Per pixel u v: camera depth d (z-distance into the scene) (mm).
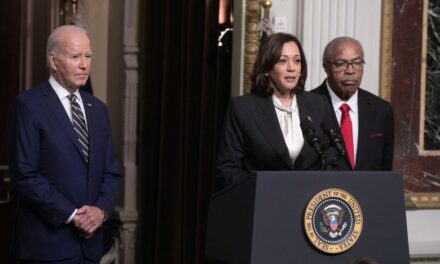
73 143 5129
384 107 5707
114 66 9180
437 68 6836
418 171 6816
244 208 3672
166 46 8180
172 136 8141
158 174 8367
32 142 5027
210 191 7254
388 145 5734
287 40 4609
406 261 3789
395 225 3779
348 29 6652
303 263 3627
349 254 3697
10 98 9180
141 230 8672
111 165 5441
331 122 4660
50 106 5117
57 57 5148
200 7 7641
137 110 8891
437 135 6840
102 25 9266
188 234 7648
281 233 3602
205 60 7328
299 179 3639
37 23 9078
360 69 5559
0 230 8836
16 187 5055
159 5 8570
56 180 5078
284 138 4547
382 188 3771
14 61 9195
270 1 6258
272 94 4648
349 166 5484
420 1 6797
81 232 5105
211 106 7305
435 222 6832
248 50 6293
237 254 3697
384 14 6707
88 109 5301
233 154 4594
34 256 5066
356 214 3691
